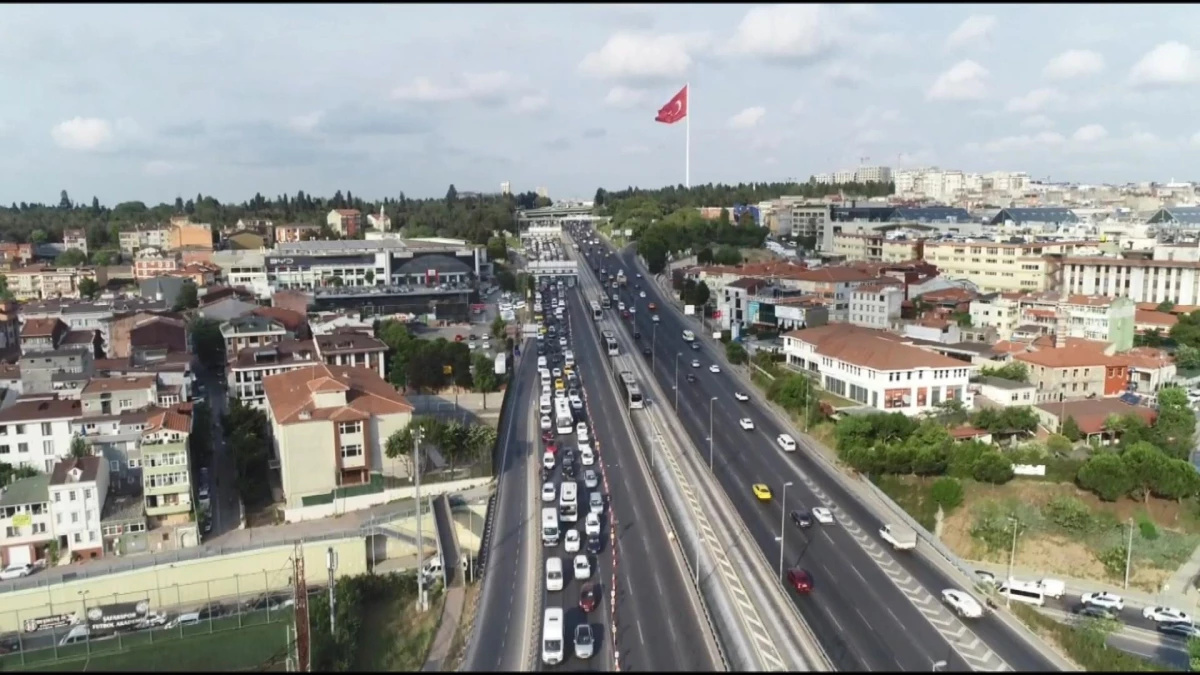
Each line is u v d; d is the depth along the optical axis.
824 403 156.50
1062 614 101.69
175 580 109.06
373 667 86.81
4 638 100.00
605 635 85.25
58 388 152.50
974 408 153.25
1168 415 142.75
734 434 151.50
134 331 186.62
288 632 96.12
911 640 85.06
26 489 118.25
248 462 128.50
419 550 104.75
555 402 163.12
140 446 126.12
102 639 97.81
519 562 103.75
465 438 132.00
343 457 128.25
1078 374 161.25
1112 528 118.44
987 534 119.00
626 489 125.25
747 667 78.56
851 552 105.44
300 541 113.62
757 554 103.50
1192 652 87.00
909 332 194.88
